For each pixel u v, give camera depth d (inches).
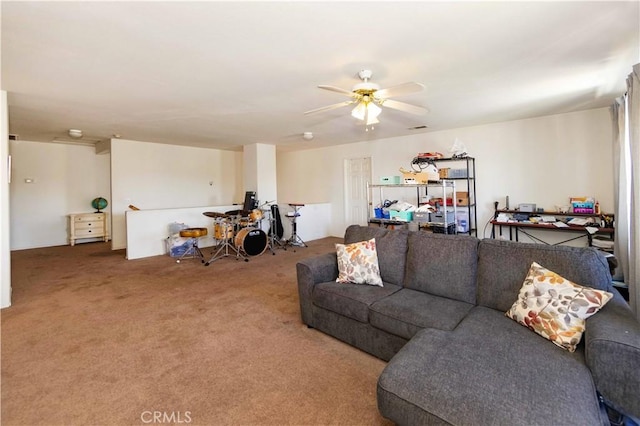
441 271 90.6
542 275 71.0
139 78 108.7
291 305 125.1
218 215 209.6
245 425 62.6
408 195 233.1
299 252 224.8
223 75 106.5
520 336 64.1
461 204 191.3
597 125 161.3
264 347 92.4
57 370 81.0
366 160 264.7
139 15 70.3
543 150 177.0
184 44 84.4
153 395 71.5
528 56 94.5
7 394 71.7
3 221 122.8
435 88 123.8
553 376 51.2
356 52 90.2
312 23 74.4
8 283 124.3
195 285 151.3
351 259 103.4
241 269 180.2
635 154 90.7
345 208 278.5
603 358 52.0
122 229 243.0
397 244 103.3
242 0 65.0
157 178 262.2
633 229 95.7
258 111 154.3
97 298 133.8
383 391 52.5
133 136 225.5
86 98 130.7
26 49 86.4
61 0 64.0
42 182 255.8
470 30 78.8
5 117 121.0
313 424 62.7
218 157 303.6
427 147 222.1
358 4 67.2
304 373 79.5
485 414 44.4
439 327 72.6
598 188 162.2
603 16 73.2
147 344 94.3
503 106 152.6
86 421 63.7
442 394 48.5
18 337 98.7
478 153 199.5
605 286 69.9
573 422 42.3
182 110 151.4
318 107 146.9
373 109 108.1
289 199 324.8
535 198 180.9
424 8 69.1
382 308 83.2
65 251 236.5
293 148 295.4
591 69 105.6
